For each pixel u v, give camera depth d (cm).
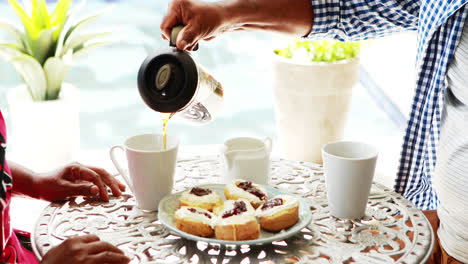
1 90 407
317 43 166
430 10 108
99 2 521
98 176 107
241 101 400
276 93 169
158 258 86
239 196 100
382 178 172
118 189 109
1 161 79
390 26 128
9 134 213
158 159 98
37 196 105
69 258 81
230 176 109
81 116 381
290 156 176
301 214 96
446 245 109
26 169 106
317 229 95
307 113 166
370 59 244
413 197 127
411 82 224
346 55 166
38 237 91
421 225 96
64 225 96
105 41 193
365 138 211
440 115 113
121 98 415
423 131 117
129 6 512
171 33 100
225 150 108
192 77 91
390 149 198
